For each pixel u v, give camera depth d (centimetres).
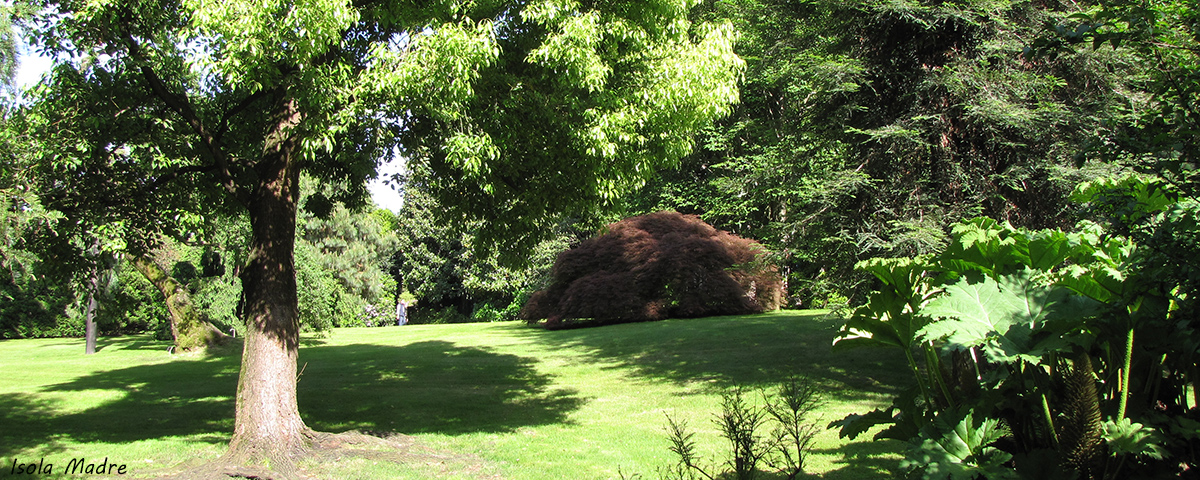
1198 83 304
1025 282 381
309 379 1305
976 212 879
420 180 855
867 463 600
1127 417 343
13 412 1020
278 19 570
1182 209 328
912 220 898
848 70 959
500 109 725
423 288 3338
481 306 3269
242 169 835
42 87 643
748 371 1180
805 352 1301
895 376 1061
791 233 1124
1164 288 337
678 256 2052
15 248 716
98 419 958
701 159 2400
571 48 629
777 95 1902
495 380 1261
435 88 599
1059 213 873
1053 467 336
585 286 2094
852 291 988
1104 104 880
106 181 711
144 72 669
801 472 574
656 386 1127
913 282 426
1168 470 336
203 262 2175
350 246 2792
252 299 678
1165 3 312
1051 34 341
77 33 628
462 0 662
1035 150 904
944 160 921
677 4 711
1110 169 786
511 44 745
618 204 845
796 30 1300
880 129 934
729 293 2042
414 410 985
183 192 786
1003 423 382
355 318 2756
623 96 705
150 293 2045
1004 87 890
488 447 730
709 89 713
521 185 805
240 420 662
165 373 1432
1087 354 339
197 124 699
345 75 602
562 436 784
